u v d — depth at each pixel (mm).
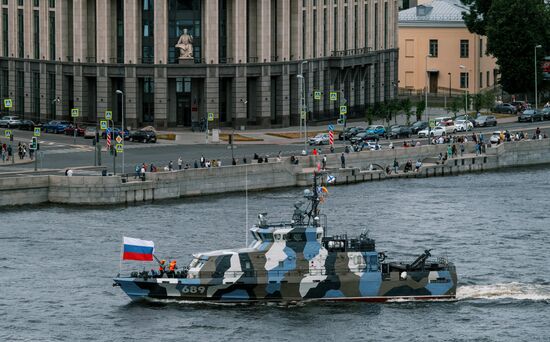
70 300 186875
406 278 184250
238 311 180875
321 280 182625
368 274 183750
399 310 181875
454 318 179375
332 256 183375
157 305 183375
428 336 173000
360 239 185375
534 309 183500
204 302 182875
